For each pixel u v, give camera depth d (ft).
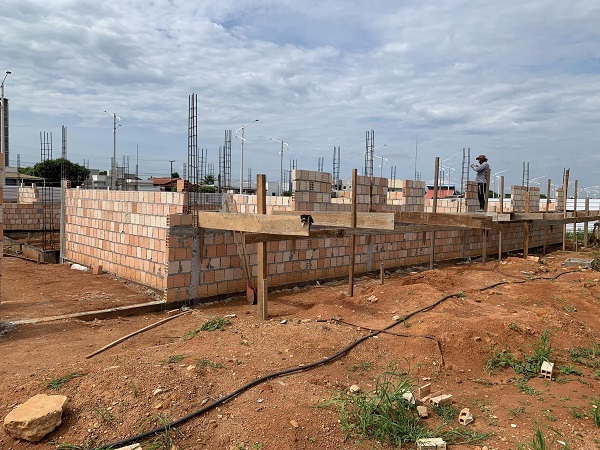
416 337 19.58
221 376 14.92
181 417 12.38
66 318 23.35
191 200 30.71
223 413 12.85
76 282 32.83
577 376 17.53
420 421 13.53
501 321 21.70
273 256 32.24
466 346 19.01
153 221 29.09
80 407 12.52
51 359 17.03
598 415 13.58
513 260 46.70
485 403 14.97
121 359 16.10
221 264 29.19
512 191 57.31
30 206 64.49
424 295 26.48
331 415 13.02
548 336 21.03
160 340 19.97
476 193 51.21
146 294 29.27
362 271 39.34
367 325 21.83
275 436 11.87
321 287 34.32
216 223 25.96
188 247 27.53
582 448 12.27
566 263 44.98
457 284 31.63
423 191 45.47
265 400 13.57
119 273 33.86
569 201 92.48
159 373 14.30
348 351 18.39
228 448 11.51
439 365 17.76
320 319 22.50
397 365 17.70
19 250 50.67
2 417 12.12
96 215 36.96
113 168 86.48
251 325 21.08
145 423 12.04
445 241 48.24
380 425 12.57
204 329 20.43
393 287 28.71
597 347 20.62
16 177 116.67
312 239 34.91
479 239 53.06
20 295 28.32
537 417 13.97
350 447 11.93
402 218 31.78
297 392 14.30
